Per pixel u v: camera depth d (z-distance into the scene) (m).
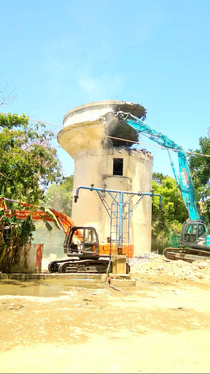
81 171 29.41
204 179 31.52
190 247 25.08
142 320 7.97
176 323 7.89
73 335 6.53
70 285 13.33
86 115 28.73
